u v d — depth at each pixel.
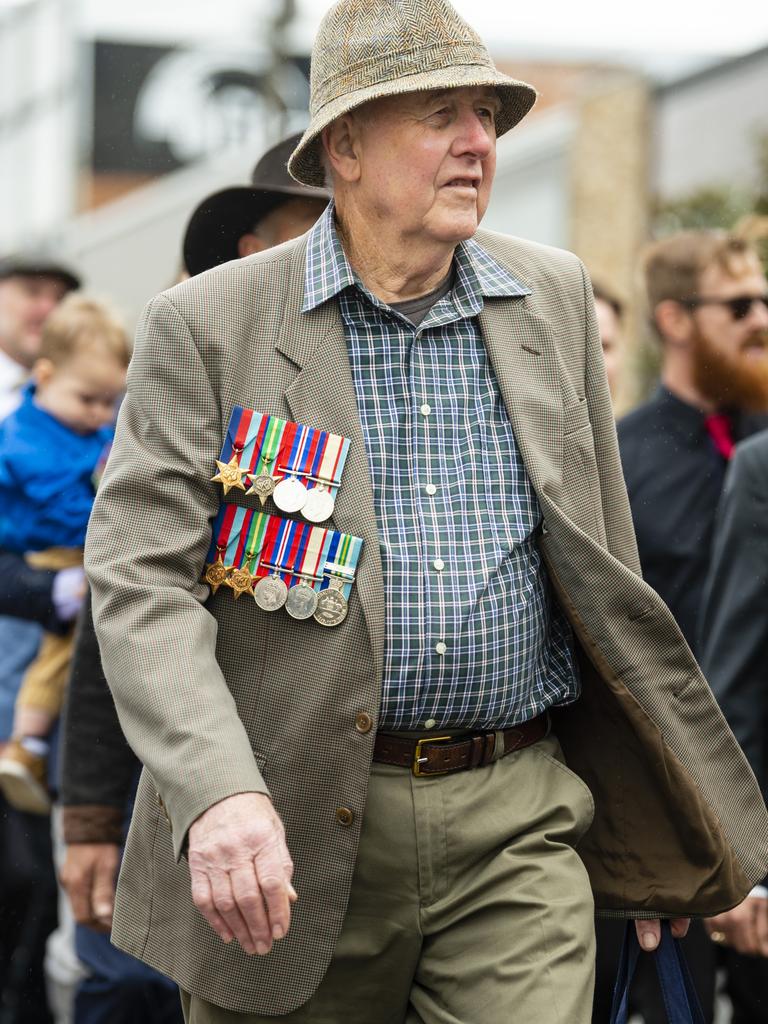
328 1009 5.71
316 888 5.57
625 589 5.77
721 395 9.30
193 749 5.08
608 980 8.37
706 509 9.15
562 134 23.92
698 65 22.88
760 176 22.06
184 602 5.39
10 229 25.44
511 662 5.66
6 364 13.32
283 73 20.11
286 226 7.66
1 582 9.50
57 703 9.69
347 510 5.56
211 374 5.62
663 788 5.91
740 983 8.59
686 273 9.47
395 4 5.64
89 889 7.94
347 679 5.52
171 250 23.84
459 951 5.66
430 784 5.66
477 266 5.91
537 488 5.69
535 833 5.77
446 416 5.73
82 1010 8.62
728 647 8.20
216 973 5.60
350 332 5.75
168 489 5.50
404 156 5.62
